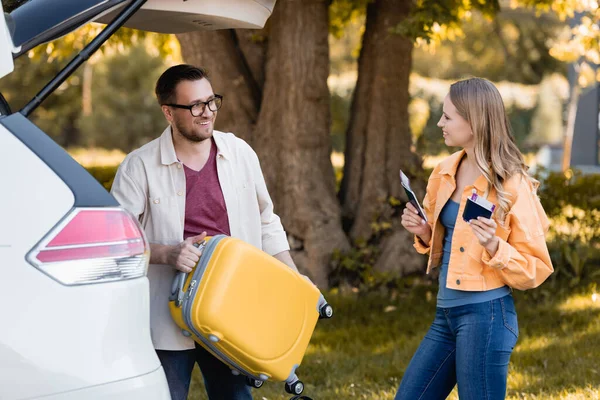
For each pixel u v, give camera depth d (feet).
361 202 27.58
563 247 26.96
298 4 25.95
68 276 7.88
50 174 8.05
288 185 26.48
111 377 7.93
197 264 10.12
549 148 79.97
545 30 111.86
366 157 27.68
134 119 111.96
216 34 26.58
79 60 8.87
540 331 21.47
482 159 10.49
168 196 10.87
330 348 20.77
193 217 10.97
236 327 9.89
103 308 7.99
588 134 50.55
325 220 26.61
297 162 26.45
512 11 104.78
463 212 10.33
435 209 11.14
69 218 7.97
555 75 115.03
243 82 27.02
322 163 26.89
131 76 112.98
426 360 11.13
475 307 10.53
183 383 10.96
